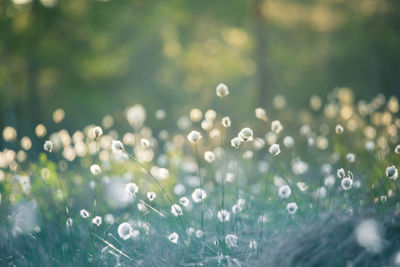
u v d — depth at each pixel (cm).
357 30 1978
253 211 358
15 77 1702
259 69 1277
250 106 1764
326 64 2108
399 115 638
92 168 362
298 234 262
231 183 458
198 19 1697
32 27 1515
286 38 1944
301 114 1024
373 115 633
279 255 252
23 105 1845
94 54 1727
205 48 1817
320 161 543
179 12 1641
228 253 287
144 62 1803
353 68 2177
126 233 294
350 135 573
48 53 1590
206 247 299
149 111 1795
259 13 1283
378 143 472
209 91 1900
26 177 411
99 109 1792
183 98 1853
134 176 482
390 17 1941
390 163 367
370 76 2203
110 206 417
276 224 322
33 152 851
